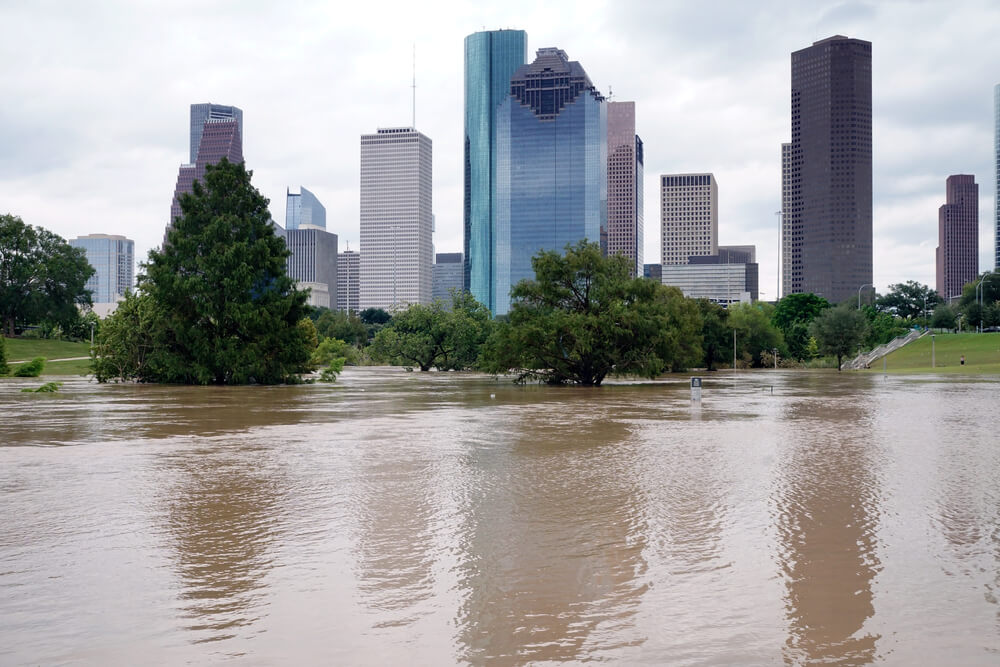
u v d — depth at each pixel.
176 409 36.34
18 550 10.43
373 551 10.31
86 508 13.27
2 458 19.56
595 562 9.76
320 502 13.76
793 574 9.19
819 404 40.28
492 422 29.62
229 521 12.22
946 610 7.91
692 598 8.29
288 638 7.17
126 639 7.16
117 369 63.53
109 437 24.31
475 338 106.50
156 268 61.62
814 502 13.66
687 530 11.52
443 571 9.35
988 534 11.23
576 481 15.96
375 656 6.74
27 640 7.13
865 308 182.38
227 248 60.84
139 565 9.66
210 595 8.45
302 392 52.09
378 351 111.75
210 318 61.97
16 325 154.50
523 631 7.34
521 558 9.95
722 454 20.25
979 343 122.31
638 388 59.06
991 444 22.41
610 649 6.88
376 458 19.50
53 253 138.38
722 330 121.62
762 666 6.50
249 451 20.88
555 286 63.03
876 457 19.61
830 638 7.14
